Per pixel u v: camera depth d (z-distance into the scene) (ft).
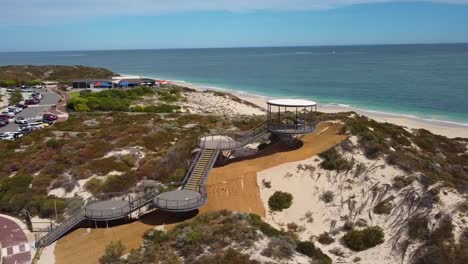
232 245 77.36
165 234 84.33
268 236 82.64
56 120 223.92
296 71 623.77
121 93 317.63
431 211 88.79
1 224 102.68
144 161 131.95
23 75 477.36
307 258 77.30
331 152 113.19
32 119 233.76
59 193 116.26
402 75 488.44
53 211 106.22
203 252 75.56
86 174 122.31
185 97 331.98
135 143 149.18
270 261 72.13
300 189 103.91
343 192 102.17
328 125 135.85
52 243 89.92
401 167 104.78
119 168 128.36
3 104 291.99
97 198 110.11
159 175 123.95
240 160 122.21
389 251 83.71
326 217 96.48
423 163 112.27
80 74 517.14
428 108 275.59
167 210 93.09
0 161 139.85
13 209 110.11
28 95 339.36
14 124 224.12
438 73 496.23
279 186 104.78
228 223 86.28
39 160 135.03
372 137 117.50
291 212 97.86
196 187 105.70
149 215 99.35
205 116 212.84
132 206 98.53
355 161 109.60
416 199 93.56
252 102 328.90
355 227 92.32
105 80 404.16
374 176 103.81
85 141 155.33
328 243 88.53
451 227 83.35
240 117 203.41
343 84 427.74
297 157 114.73
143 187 116.16
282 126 123.44
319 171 108.37
